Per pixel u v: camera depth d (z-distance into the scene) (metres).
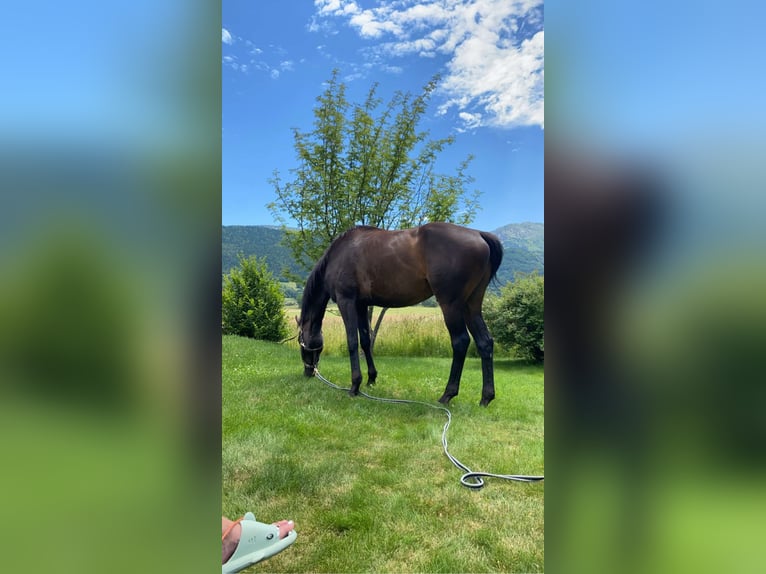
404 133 5.78
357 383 3.60
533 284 5.87
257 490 1.86
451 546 1.47
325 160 5.80
